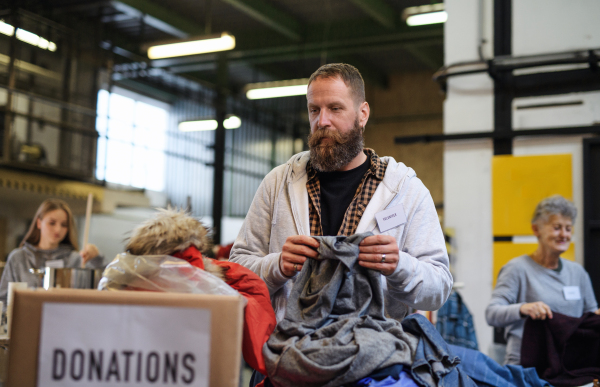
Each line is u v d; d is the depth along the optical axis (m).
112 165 11.55
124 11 8.85
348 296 1.41
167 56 7.27
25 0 7.75
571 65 4.02
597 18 3.95
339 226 1.61
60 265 3.28
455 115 4.28
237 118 10.50
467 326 3.37
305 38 9.90
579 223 3.89
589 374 2.53
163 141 13.02
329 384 1.23
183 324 1.11
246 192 12.42
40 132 7.64
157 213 1.36
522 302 3.17
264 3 8.90
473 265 4.11
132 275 1.25
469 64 4.24
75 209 7.95
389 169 1.65
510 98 4.15
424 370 1.34
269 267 1.50
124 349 1.11
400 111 12.60
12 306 1.13
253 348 1.32
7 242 7.63
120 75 11.29
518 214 4.02
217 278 1.28
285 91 9.59
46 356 1.11
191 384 1.10
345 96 1.58
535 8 4.12
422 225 1.60
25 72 7.43
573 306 3.13
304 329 1.34
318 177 1.68
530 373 1.78
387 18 9.06
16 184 7.20
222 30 10.15
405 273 1.41
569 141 3.98
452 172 4.25
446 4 4.39
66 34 8.00
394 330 1.38
